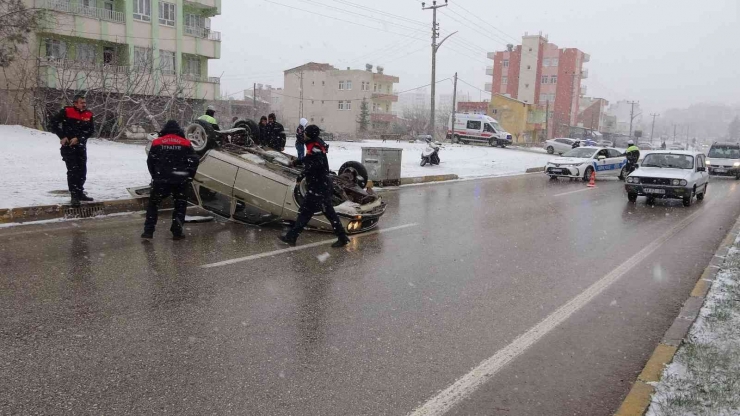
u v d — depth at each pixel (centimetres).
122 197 991
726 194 1795
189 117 3609
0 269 594
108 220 884
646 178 1434
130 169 1412
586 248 852
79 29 3152
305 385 371
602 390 385
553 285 639
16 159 1425
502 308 550
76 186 901
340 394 362
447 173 1978
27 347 407
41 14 2625
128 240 752
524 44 8569
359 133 6712
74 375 368
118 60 3238
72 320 461
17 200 902
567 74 8444
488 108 7400
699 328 479
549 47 8525
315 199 759
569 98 8462
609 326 511
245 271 630
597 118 10025
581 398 372
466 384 384
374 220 909
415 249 789
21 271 589
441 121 8262
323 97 7775
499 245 845
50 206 872
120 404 335
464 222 1034
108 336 432
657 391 361
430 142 2284
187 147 754
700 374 384
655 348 455
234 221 910
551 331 493
